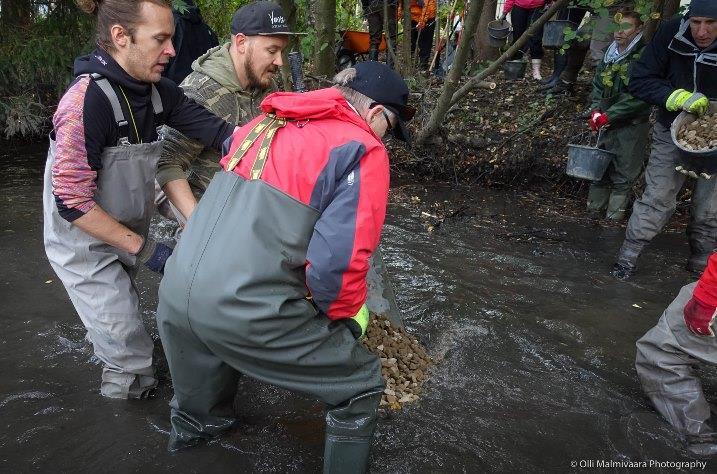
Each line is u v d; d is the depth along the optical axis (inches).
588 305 152.3
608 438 102.5
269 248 74.6
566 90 277.3
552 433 103.4
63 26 292.4
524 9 296.0
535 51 304.5
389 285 131.3
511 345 132.0
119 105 88.4
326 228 72.7
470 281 163.8
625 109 199.3
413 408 108.4
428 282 161.8
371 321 122.0
